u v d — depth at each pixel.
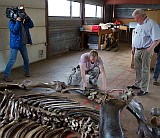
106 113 1.61
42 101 2.86
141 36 3.93
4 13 5.45
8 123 2.63
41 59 7.22
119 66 6.47
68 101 3.01
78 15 9.93
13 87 3.54
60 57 7.75
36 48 6.91
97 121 2.42
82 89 3.37
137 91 4.24
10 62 4.79
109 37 10.33
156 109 2.59
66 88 3.51
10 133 2.38
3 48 5.54
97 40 9.84
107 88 4.46
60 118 2.57
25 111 2.72
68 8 8.96
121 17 13.31
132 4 12.73
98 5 11.91
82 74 3.78
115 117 1.57
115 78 5.21
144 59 4.00
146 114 3.28
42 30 7.11
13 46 4.77
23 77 5.09
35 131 2.40
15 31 4.72
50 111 2.63
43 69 5.91
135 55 4.20
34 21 6.65
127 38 13.12
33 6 6.52
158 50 4.61
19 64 6.13
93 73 4.14
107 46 10.21
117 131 1.45
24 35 4.92
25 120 2.67
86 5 10.82
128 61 7.24
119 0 12.10
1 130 2.45
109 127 1.49
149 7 12.52
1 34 5.44
